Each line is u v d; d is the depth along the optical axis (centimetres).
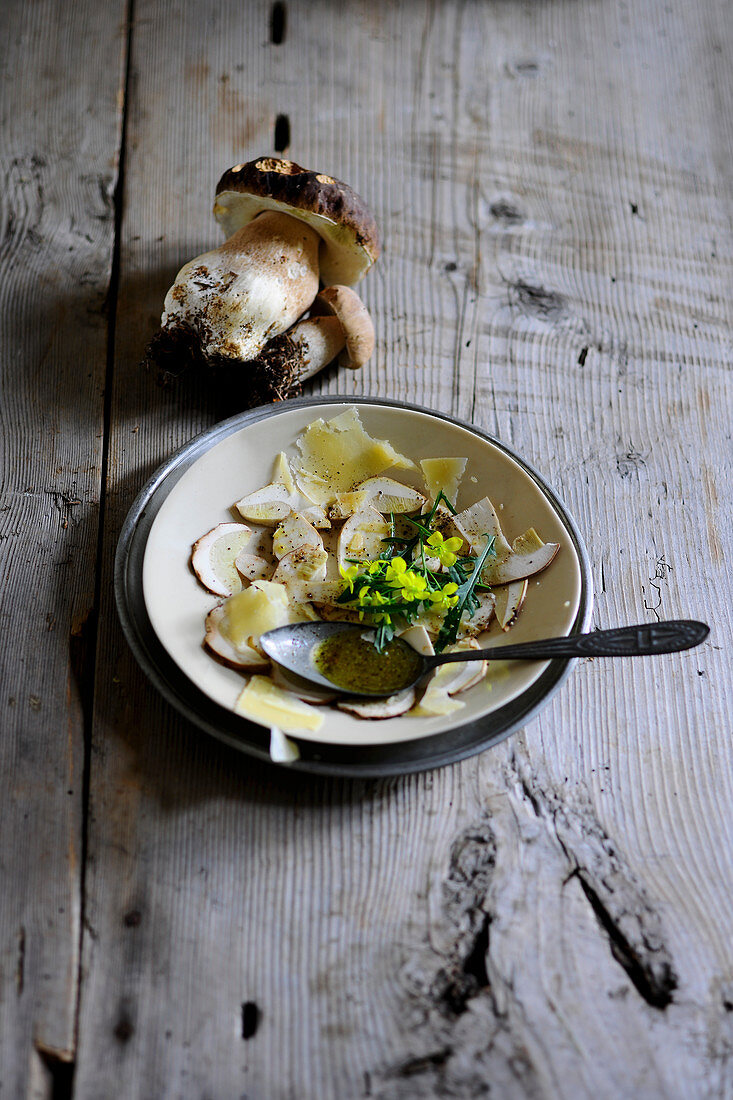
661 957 71
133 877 72
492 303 95
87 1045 68
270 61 107
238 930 71
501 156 104
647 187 103
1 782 74
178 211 97
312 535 78
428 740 73
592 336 94
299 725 71
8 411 87
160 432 86
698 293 98
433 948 71
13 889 71
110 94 103
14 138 100
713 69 112
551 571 77
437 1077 68
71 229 95
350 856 73
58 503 83
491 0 113
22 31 106
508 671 73
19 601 80
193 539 78
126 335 90
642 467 88
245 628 74
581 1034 69
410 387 90
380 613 75
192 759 75
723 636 81
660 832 75
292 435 81
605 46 112
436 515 80
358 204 84
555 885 73
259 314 82
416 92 106
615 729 77
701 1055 69
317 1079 68
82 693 77
